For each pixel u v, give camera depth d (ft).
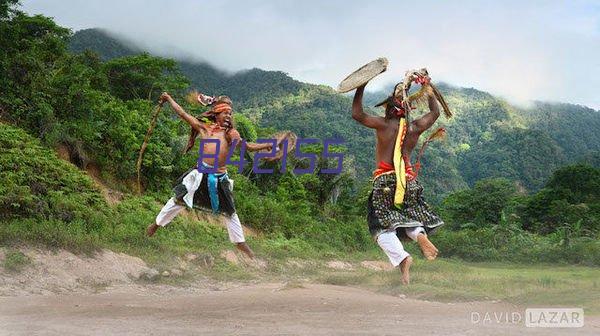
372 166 330.75
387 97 22.38
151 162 83.20
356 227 133.59
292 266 75.82
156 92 154.30
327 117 415.44
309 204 131.85
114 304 24.58
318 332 15.94
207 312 20.34
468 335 15.20
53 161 64.64
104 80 114.73
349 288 37.06
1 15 88.89
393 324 17.30
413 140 22.20
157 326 17.13
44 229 46.98
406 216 21.76
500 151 545.03
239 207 100.12
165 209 21.74
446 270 58.03
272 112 434.30
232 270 61.77
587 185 257.34
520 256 120.98
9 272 37.99
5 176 55.06
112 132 80.94
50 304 24.50
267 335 15.55
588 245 116.98
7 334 15.71
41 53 91.91
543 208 235.20
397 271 54.80
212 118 22.02
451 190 419.95
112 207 69.82
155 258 54.95
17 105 72.54
